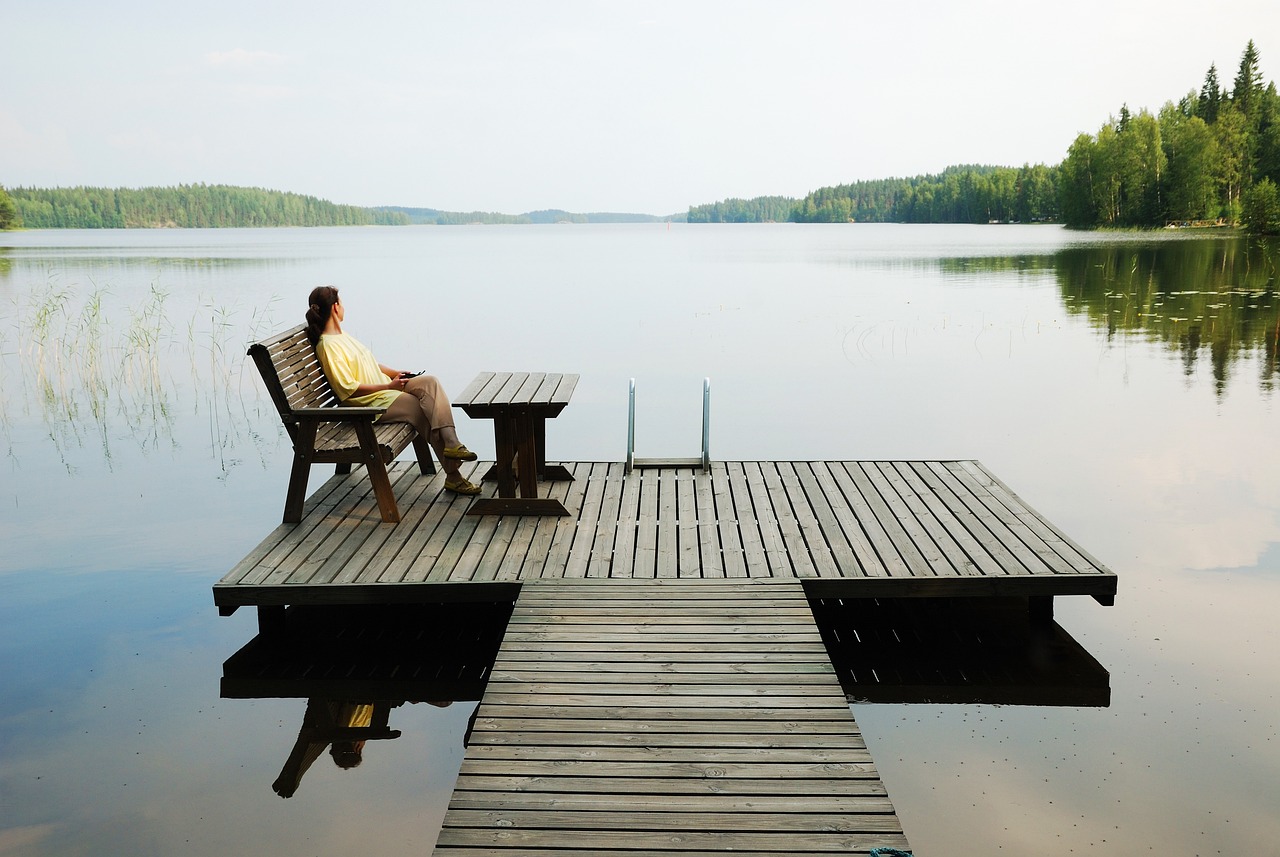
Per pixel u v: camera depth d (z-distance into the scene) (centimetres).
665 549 616
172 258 5328
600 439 1155
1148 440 1099
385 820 426
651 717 419
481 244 8744
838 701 433
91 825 422
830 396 1383
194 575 729
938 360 1669
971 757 467
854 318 2256
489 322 2242
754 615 523
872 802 358
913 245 6606
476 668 576
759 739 401
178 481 994
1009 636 604
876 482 764
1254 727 493
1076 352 1719
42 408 1352
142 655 594
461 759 478
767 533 645
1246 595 661
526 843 333
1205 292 2662
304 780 459
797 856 326
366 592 561
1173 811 422
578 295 2947
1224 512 838
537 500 680
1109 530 794
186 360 1748
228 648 604
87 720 516
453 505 709
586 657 476
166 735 500
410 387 728
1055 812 421
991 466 999
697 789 365
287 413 645
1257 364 1571
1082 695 529
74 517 872
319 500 721
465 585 564
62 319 2258
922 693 533
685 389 1449
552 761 384
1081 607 648
